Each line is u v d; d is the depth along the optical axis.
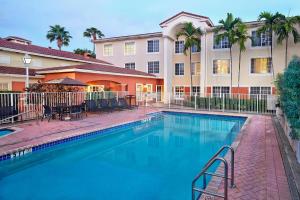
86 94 16.66
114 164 7.48
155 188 5.58
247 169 5.49
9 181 6.14
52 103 14.16
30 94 13.01
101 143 10.37
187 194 5.25
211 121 16.16
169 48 27.42
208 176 6.04
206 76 25.39
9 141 8.17
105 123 12.27
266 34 22.62
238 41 21.92
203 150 9.01
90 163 7.61
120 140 10.83
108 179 6.21
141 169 6.97
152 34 28.20
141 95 23.83
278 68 22.12
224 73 24.72
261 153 6.77
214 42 24.89
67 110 13.23
